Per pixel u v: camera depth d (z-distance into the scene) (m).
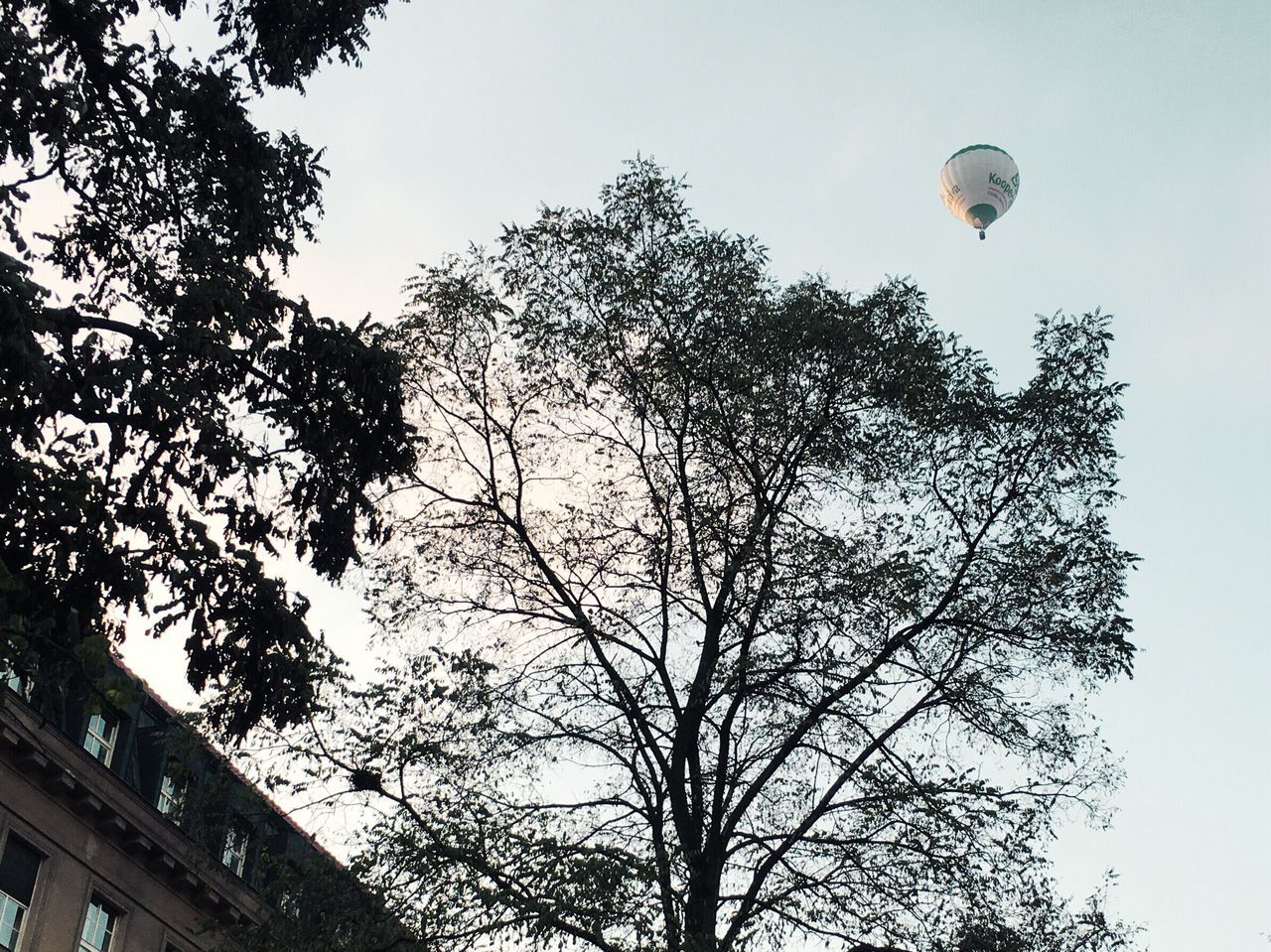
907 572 19.34
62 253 15.22
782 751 19.59
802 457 20.89
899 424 20.77
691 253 21.98
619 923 16.38
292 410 14.99
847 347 20.70
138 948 30.19
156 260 15.28
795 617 19.64
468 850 17.16
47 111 14.02
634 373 21.11
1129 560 20.12
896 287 21.86
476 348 21.56
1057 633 19.86
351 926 16.97
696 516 20.44
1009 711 20.16
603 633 20.27
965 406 20.62
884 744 20.12
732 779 19.81
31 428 12.94
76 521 12.75
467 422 21.42
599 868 16.59
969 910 18.33
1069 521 20.44
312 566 15.19
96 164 15.30
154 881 31.08
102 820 29.77
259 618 14.19
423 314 21.55
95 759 29.47
